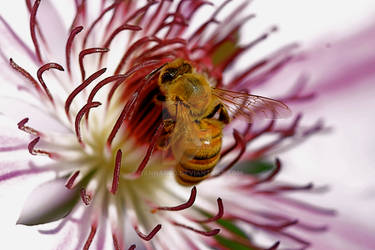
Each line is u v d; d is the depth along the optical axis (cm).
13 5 15
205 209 15
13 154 14
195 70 15
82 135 15
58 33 15
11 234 14
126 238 15
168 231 15
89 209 15
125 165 15
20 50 15
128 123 15
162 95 14
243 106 14
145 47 15
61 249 14
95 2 15
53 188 14
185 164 14
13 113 14
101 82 14
